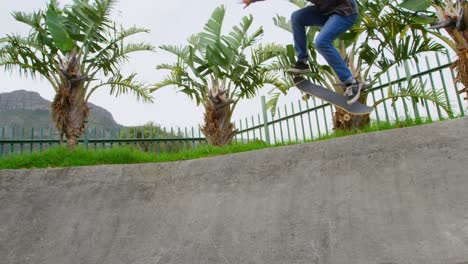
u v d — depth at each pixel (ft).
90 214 15.10
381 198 11.98
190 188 16.10
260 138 31.35
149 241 13.15
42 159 20.66
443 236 9.74
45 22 25.14
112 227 14.23
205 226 13.33
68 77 25.34
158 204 15.44
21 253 13.12
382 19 21.25
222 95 28.58
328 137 20.29
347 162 14.33
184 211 14.60
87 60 26.53
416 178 12.30
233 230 12.69
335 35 10.73
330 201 12.66
